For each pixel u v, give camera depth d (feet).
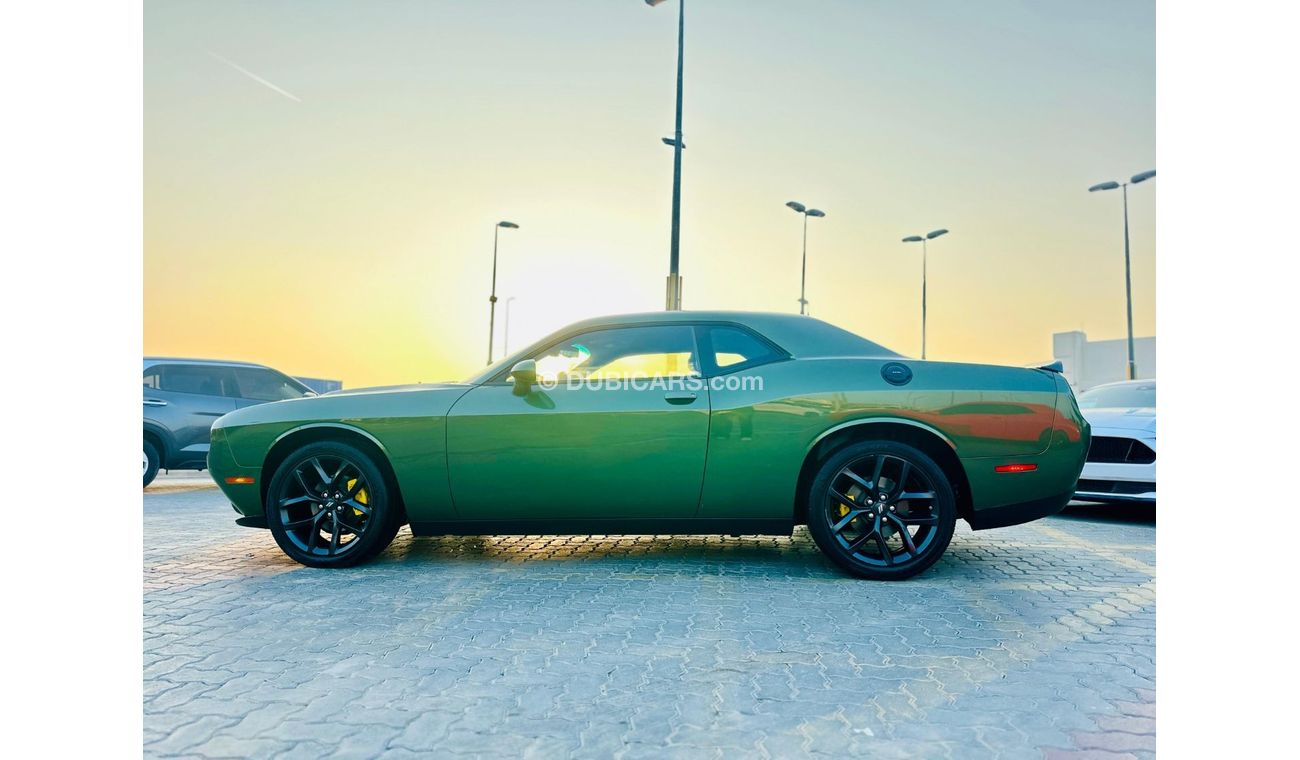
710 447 13.51
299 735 7.29
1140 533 20.04
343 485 14.71
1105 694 8.30
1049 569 14.75
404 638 10.25
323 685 8.56
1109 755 6.91
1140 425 21.22
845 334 14.53
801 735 7.31
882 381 13.47
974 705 8.02
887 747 7.07
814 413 13.39
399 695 8.28
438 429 14.02
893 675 8.88
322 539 15.06
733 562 15.35
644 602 12.10
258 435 14.71
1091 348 154.30
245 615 11.34
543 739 7.23
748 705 8.02
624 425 13.65
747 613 11.45
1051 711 7.86
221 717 7.68
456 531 14.38
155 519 22.43
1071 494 13.76
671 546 17.25
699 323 14.42
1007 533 20.04
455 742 7.16
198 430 30.66
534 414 13.84
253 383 32.32
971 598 12.36
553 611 11.57
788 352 14.07
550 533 14.25
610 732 7.38
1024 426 13.38
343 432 14.58
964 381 13.50
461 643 10.04
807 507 13.67
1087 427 13.76
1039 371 13.96
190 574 14.16
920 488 13.50
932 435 13.38
